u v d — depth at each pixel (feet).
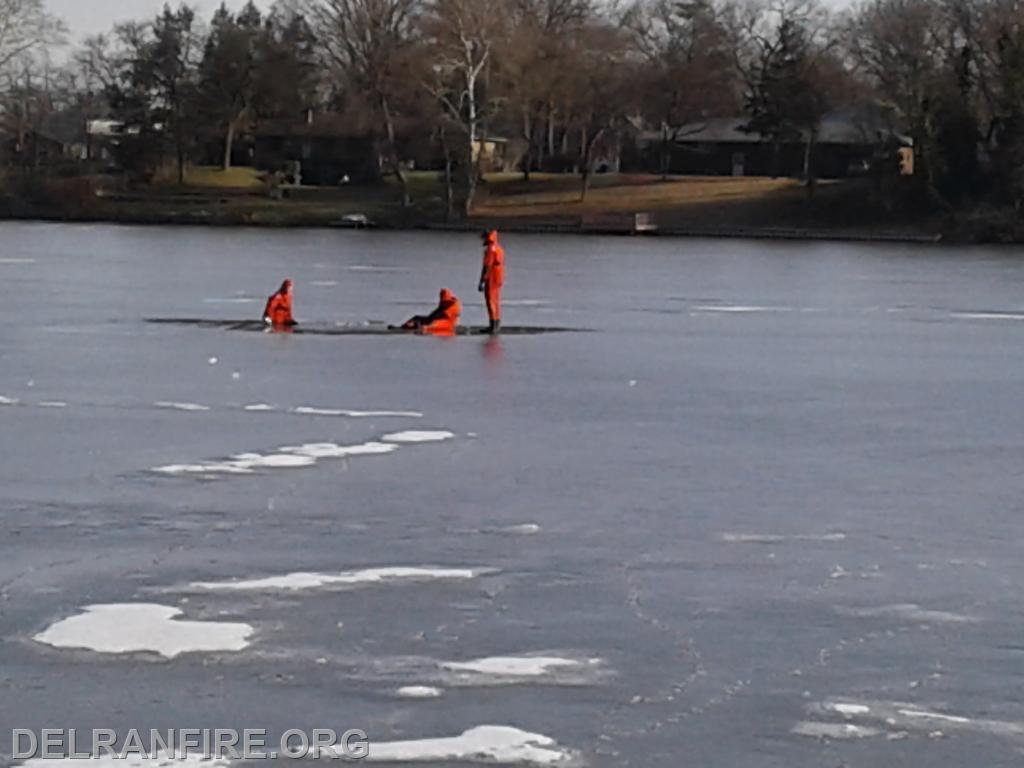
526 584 50.44
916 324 157.48
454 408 89.81
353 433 79.77
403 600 48.39
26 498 62.39
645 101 458.50
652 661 42.86
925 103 385.70
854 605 48.47
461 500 63.05
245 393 94.99
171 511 60.23
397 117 407.85
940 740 37.47
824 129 469.57
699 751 36.58
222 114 443.73
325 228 390.01
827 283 223.92
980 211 371.35
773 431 83.15
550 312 166.61
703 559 53.93
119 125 440.04
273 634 44.78
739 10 541.34
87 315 151.84
